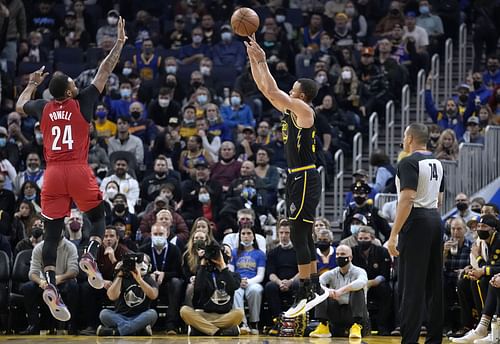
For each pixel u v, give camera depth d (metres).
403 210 11.91
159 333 17.45
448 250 17.22
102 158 21.34
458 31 27.34
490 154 20.94
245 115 23.41
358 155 22.05
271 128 23.70
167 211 18.06
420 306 12.05
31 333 17.03
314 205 12.02
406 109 23.34
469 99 23.16
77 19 28.67
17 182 20.58
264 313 17.75
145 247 17.66
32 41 27.14
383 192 20.31
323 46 26.12
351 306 16.08
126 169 20.31
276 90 11.68
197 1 29.41
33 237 17.59
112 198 19.44
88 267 11.77
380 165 20.92
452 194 19.95
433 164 12.16
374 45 27.17
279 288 17.34
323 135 22.25
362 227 17.56
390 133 23.50
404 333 12.10
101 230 11.95
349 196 20.75
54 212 11.72
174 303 17.25
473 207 18.81
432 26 27.11
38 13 29.08
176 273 17.56
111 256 17.41
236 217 19.27
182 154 21.59
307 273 12.16
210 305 16.41
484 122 22.89
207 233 17.52
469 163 20.38
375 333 17.23
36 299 16.97
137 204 20.14
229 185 20.64
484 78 25.56
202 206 19.84
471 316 16.42
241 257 17.81
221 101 24.22
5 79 24.47
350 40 27.00
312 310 17.41
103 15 29.69
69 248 17.23
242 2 29.12
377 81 24.36
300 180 11.97
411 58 25.31
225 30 26.62
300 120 11.90
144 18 28.53
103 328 16.33
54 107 11.79
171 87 24.41
